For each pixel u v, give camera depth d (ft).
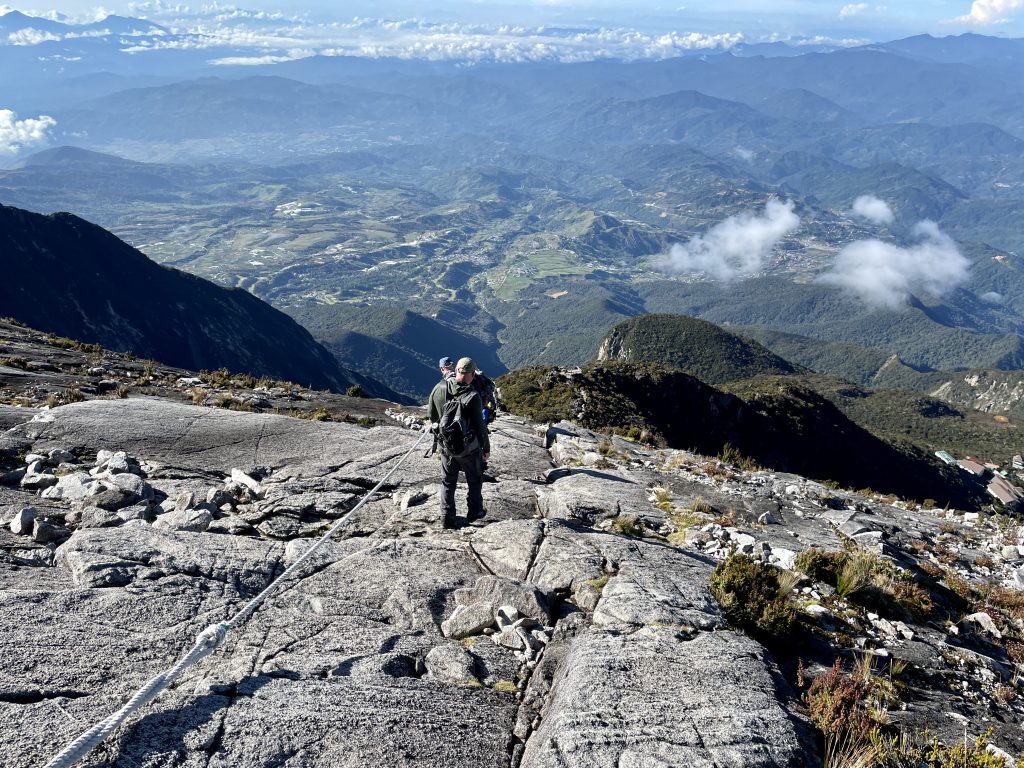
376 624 18.06
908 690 19.56
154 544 20.40
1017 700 20.72
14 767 11.16
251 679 14.65
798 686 17.52
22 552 20.52
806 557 26.94
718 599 20.71
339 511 27.02
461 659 16.60
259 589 19.08
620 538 25.46
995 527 53.57
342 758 12.56
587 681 14.85
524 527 25.35
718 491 39.83
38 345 69.62
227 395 53.62
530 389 211.20
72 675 13.96
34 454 29.96
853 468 271.90
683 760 12.46
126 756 11.82
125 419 34.96
